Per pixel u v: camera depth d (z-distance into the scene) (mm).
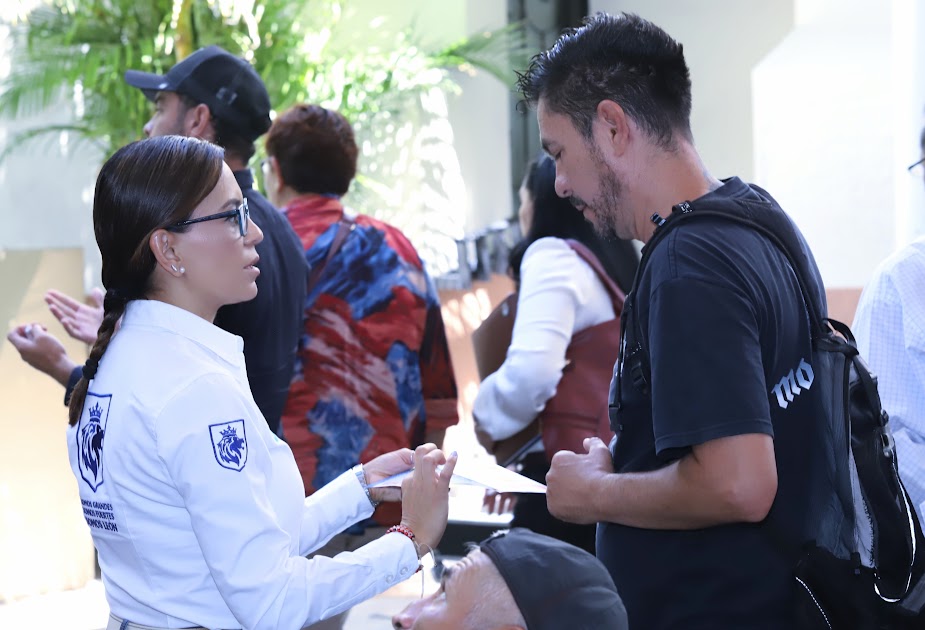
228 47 6406
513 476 2094
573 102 1961
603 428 2994
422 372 3305
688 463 1779
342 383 3088
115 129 6480
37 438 5570
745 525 1855
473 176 6574
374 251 3186
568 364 3053
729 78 6703
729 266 1786
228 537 1726
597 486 1934
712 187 1961
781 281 1863
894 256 2367
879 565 1853
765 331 1809
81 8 6426
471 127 6570
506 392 3057
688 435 1739
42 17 6531
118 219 1845
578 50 1963
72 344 5625
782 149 6715
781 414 1848
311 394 3072
